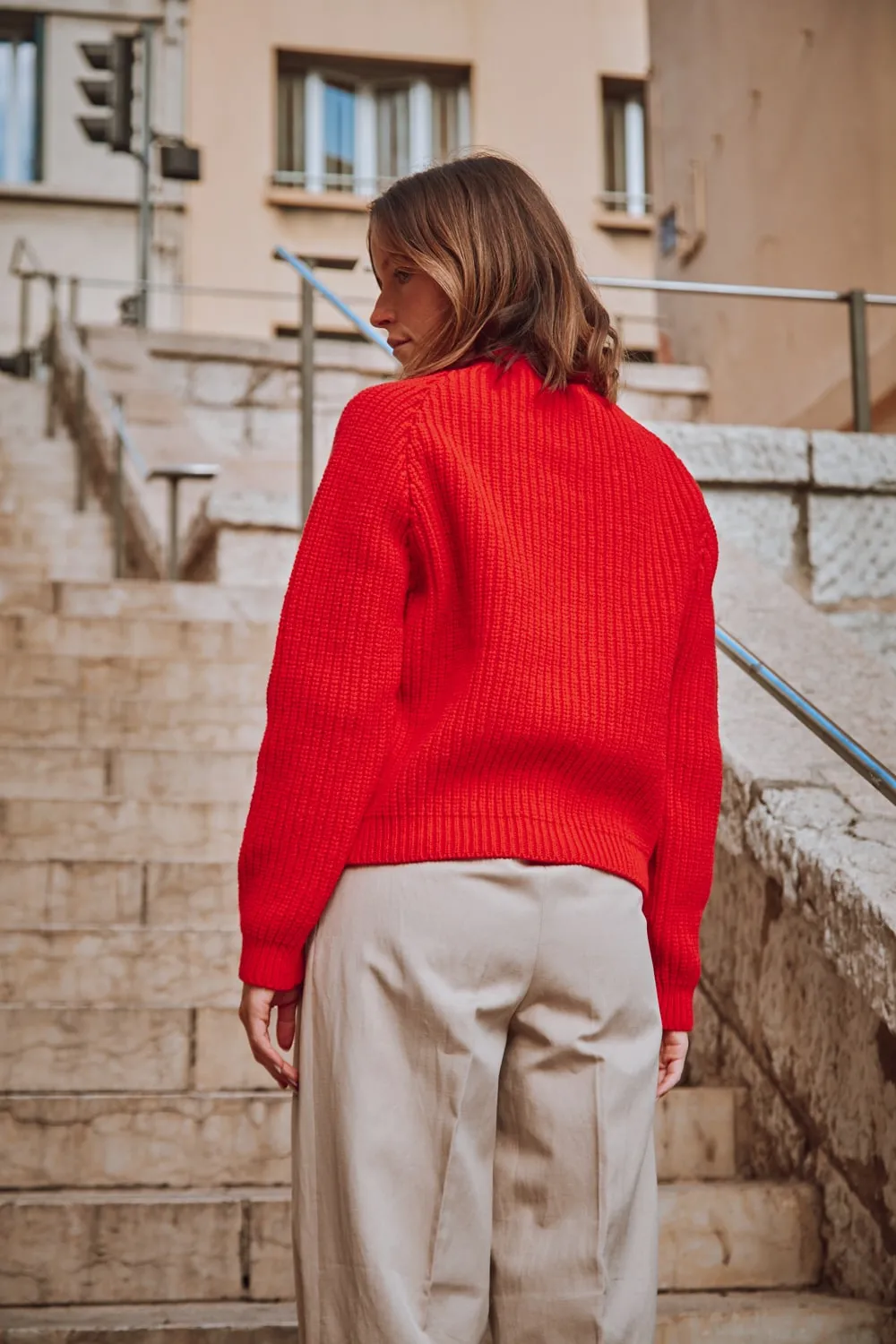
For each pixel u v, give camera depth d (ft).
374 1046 3.91
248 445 26.27
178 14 45.52
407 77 47.01
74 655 13.25
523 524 4.17
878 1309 6.44
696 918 4.51
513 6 47.14
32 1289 6.69
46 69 45.29
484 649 4.01
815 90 21.66
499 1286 4.06
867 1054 6.63
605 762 4.09
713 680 4.58
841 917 6.51
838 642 9.55
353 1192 3.84
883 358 19.27
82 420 24.56
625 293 46.16
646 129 47.67
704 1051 8.39
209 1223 6.79
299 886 3.96
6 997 8.68
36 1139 7.32
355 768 3.96
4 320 44.37
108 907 9.55
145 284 32.73
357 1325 3.81
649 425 13.33
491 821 3.96
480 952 3.92
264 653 13.73
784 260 22.70
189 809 10.68
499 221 4.47
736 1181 7.45
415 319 4.55
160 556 20.58
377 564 4.06
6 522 23.44
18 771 11.46
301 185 45.91
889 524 13.60
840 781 7.57
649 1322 4.08
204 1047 8.04
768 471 13.35
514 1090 4.11
